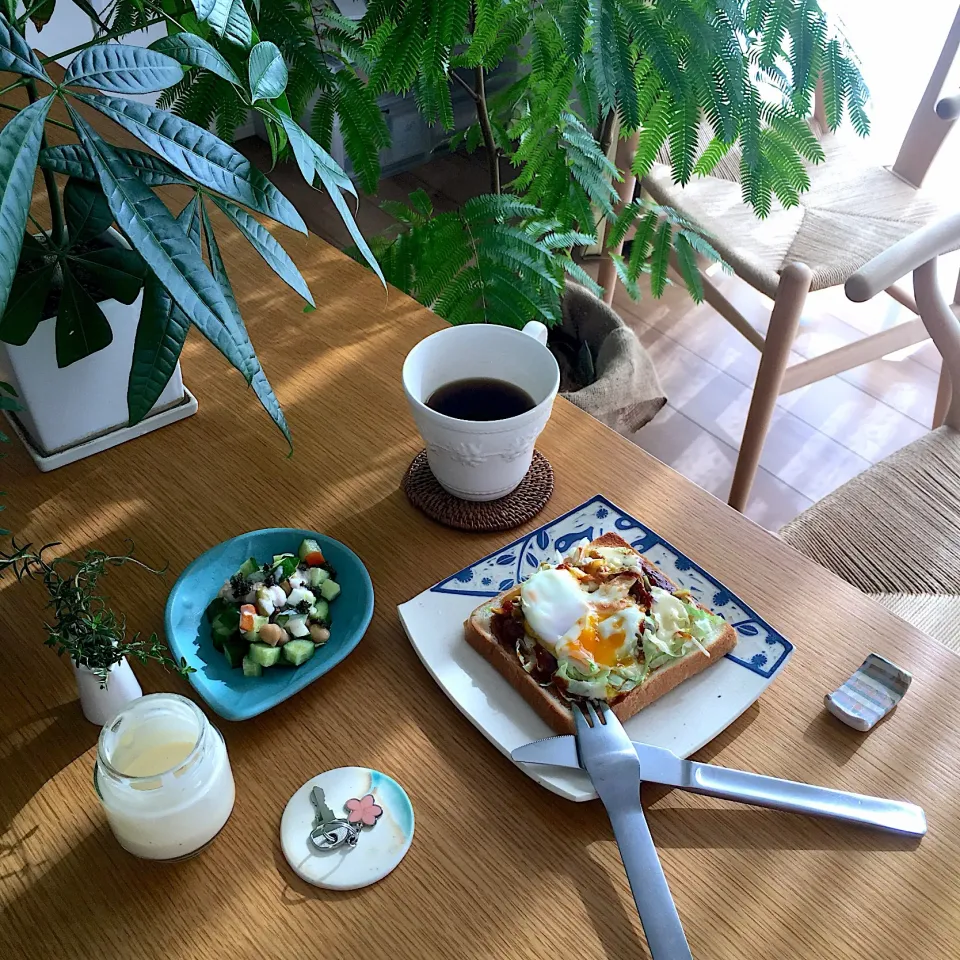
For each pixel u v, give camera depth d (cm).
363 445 75
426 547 68
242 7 52
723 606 62
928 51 172
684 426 174
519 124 116
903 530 96
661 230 123
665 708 57
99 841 51
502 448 64
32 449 72
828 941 47
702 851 51
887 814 52
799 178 112
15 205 38
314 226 210
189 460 73
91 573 56
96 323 62
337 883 49
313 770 55
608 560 62
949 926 48
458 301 106
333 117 106
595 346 131
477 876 50
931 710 58
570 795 52
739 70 96
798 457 168
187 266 44
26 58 43
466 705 57
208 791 48
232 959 47
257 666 57
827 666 60
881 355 151
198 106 97
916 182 154
